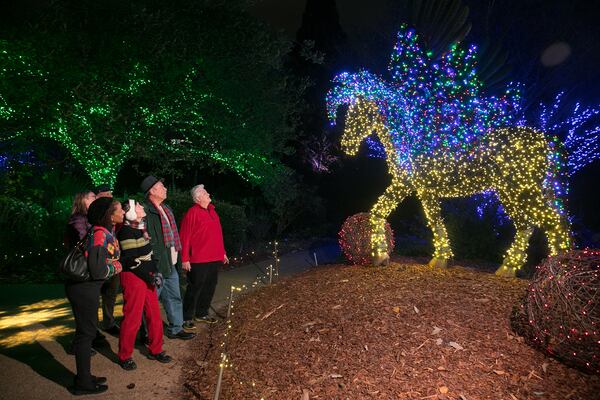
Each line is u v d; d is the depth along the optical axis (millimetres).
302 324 5695
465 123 7660
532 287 4891
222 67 10148
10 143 10664
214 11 10367
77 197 5402
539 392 4215
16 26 9047
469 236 10883
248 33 10609
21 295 7625
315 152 18391
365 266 8141
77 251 4402
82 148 10297
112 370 5047
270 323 5969
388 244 8391
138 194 10953
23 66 8805
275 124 11523
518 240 7082
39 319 6488
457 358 4684
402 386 4355
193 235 6312
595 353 4387
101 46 9242
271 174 11844
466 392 4246
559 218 6668
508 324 5203
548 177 6699
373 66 15914
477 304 5660
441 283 6500
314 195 17312
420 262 9461
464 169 7293
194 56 9812
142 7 9391
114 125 9969
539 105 13148
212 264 6434
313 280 7547
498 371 4504
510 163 6809
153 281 5008
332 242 13953
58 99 9211
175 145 11117
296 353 5086
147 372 5023
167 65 9430
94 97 9562
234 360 5152
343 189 19375
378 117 7863
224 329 6176
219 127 10484
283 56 12344
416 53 8039
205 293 6688
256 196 15570
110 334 5957
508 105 12219
